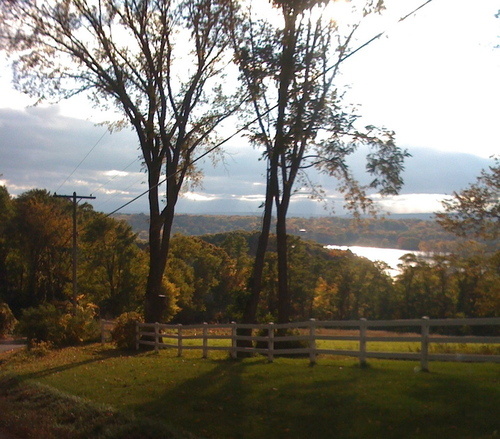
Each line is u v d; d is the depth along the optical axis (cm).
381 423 848
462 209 2545
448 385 1020
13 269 6894
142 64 2345
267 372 1338
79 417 1061
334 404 974
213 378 1327
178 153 2403
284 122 1853
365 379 1138
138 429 922
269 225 2159
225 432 895
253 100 2025
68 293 5975
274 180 2138
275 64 1877
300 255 4678
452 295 4559
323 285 5538
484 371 1159
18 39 2095
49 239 6625
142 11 2217
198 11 2127
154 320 2423
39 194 7075
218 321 7375
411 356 1213
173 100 2397
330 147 1847
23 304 6619
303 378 1216
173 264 6725
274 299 4278
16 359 2303
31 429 1020
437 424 816
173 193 2462
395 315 5125
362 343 1315
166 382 1326
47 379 1532
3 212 6594
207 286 7562
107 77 2284
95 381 1435
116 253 5588
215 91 2389
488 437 740
